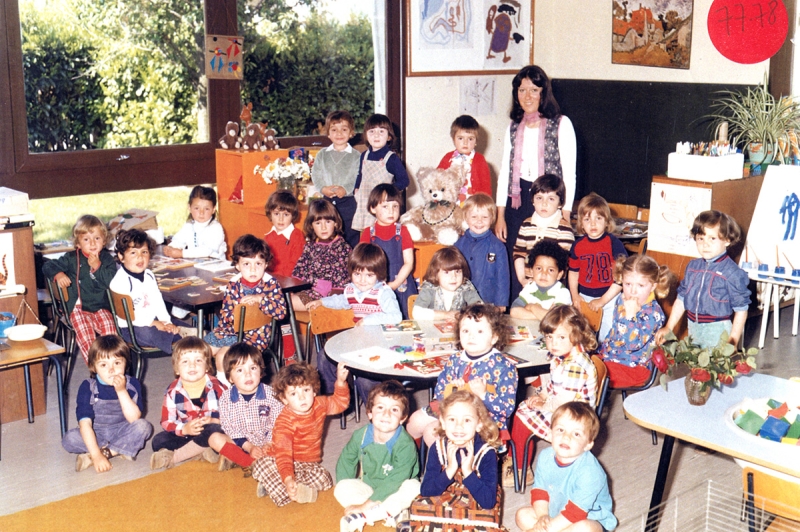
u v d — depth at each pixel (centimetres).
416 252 512
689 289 413
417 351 361
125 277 442
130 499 356
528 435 355
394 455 331
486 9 710
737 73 610
